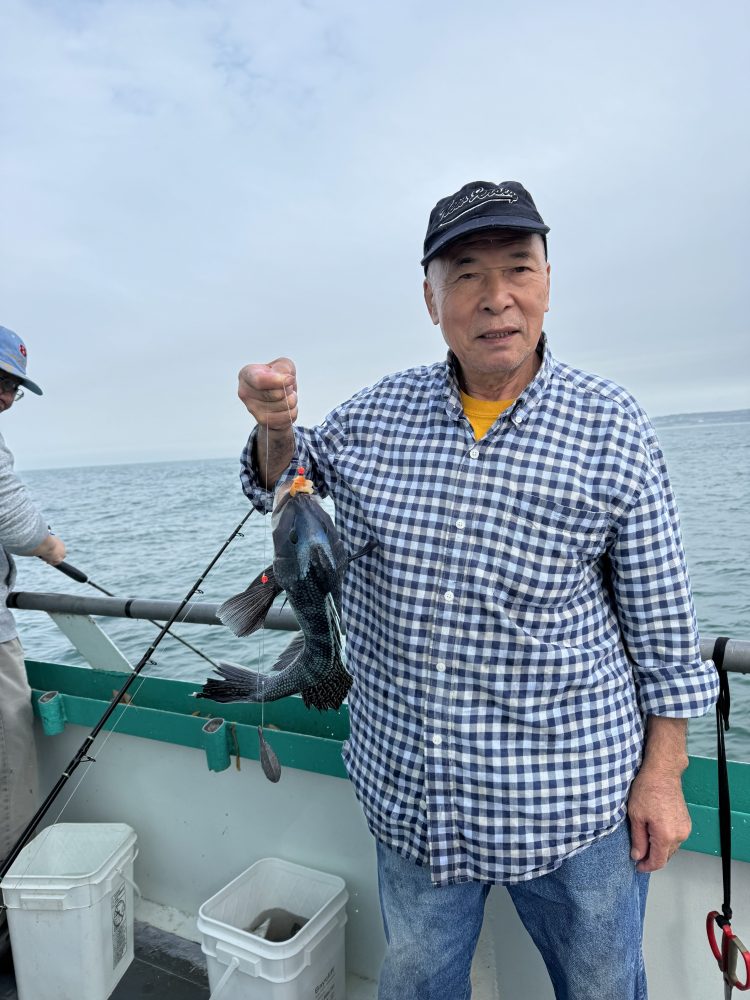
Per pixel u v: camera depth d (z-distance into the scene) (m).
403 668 1.75
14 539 2.90
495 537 1.67
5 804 2.89
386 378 2.00
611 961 1.72
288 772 2.76
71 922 2.55
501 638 1.66
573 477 1.64
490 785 1.66
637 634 1.73
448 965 1.83
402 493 1.76
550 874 1.72
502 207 1.60
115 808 3.16
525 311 1.63
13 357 3.01
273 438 1.73
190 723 2.86
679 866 2.20
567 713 1.67
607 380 1.75
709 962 2.19
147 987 2.69
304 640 1.70
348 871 2.71
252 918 2.70
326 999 2.46
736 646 1.94
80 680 3.17
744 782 2.08
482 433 1.75
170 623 2.71
